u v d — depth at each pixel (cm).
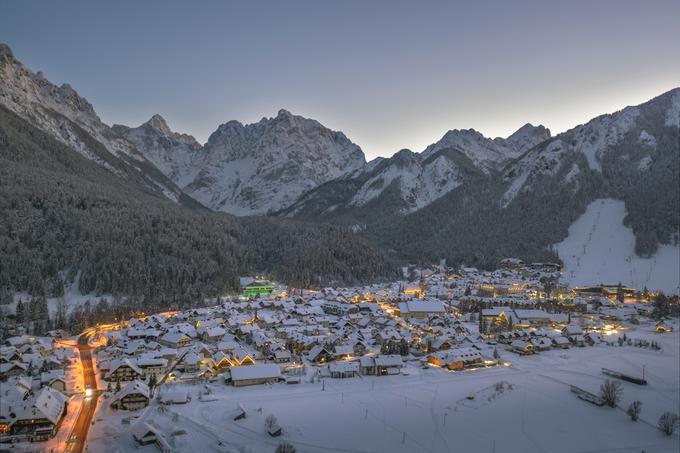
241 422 10638
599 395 13050
